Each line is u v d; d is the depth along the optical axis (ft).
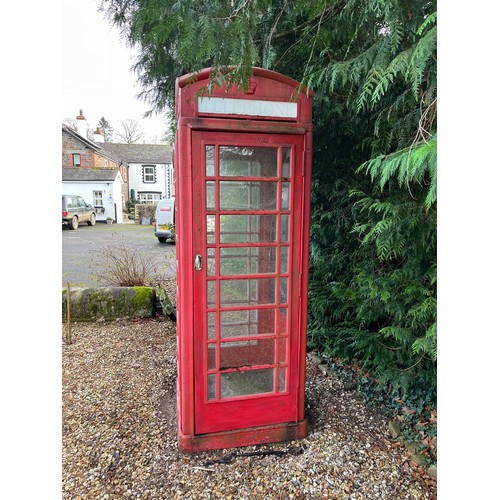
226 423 6.30
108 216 63.77
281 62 8.87
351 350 10.00
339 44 7.20
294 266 6.19
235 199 5.91
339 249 10.41
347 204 10.02
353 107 7.39
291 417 6.56
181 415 6.23
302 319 6.37
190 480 5.64
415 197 7.27
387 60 5.16
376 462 6.09
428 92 5.37
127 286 15.15
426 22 4.31
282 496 5.37
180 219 5.67
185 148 5.47
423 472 5.89
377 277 8.81
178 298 6.47
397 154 5.70
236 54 3.92
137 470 5.83
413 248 7.12
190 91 5.36
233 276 5.98
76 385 8.64
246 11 3.84
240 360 6.33
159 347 11.11
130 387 8.55
